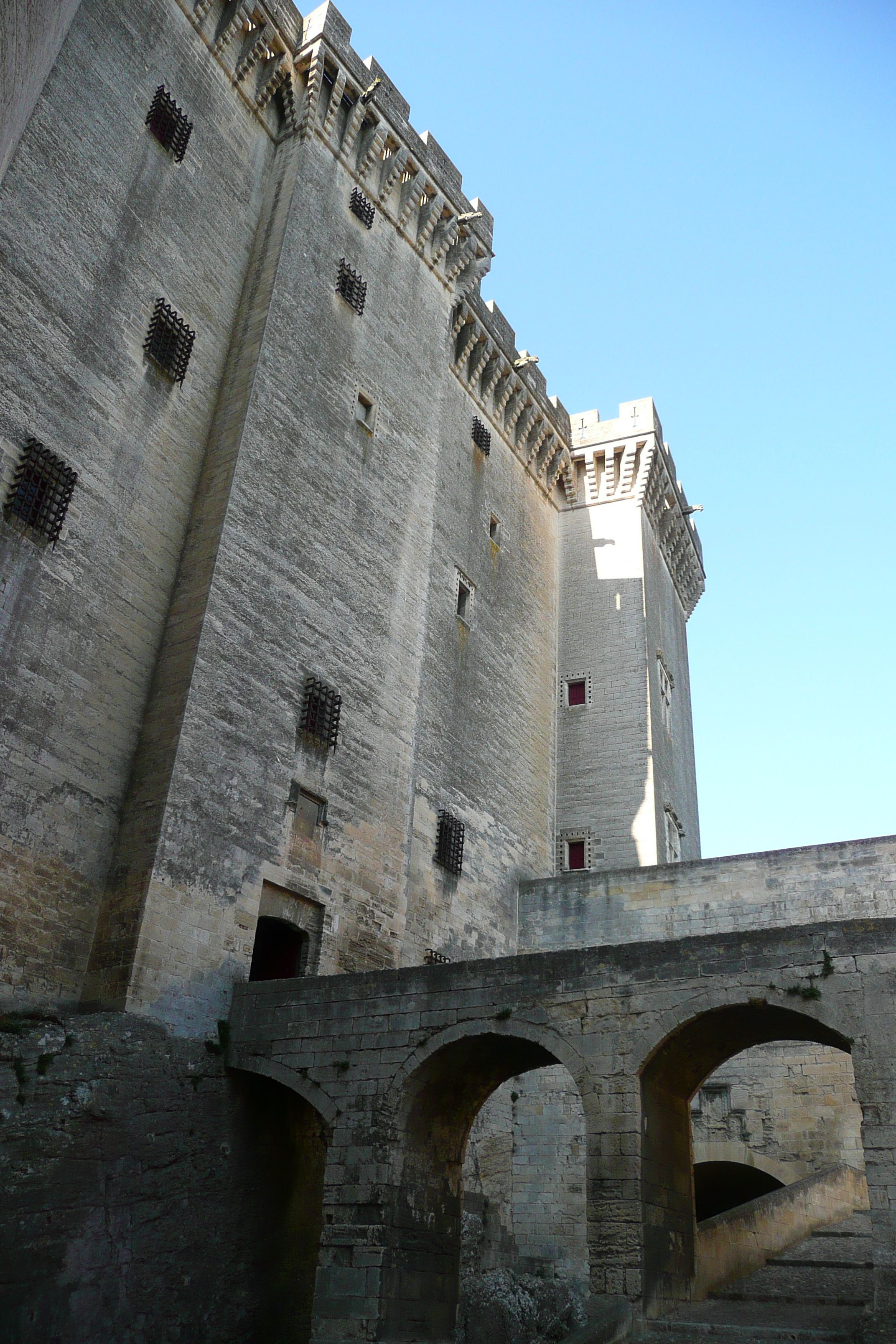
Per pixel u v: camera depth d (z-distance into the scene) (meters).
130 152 26.69
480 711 36.22
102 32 26.55
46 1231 17.33
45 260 23.45
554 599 44.81
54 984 20.31
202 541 25.52
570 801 40.88
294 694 26.22
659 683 44.09
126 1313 18.19
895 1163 16.39
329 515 29.08
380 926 27.19
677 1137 20.31
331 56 33.22
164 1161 19.64
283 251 30.00
